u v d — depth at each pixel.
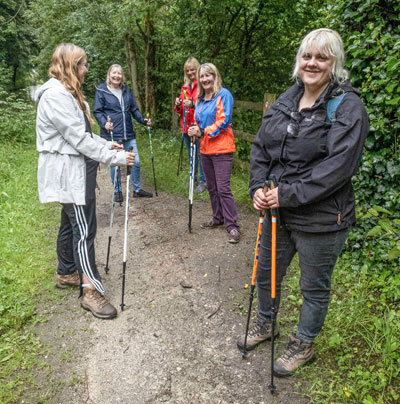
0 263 3.28
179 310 2.79
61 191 2.47
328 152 1.75
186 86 5.41
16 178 5.32
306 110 1.82
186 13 6.96
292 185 1.81
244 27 7.75
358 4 3.12
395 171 2.96
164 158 7.04
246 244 3.80
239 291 3.01
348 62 3.17
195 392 2.09
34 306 2.78
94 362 2.30
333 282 2.96
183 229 4.20
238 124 6.69
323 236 1.87
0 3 16.66
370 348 2.29
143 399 2.05
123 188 5.73
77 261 2.67
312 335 2.11
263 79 8.30
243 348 2.34
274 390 2.07
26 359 2.30
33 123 8.36
